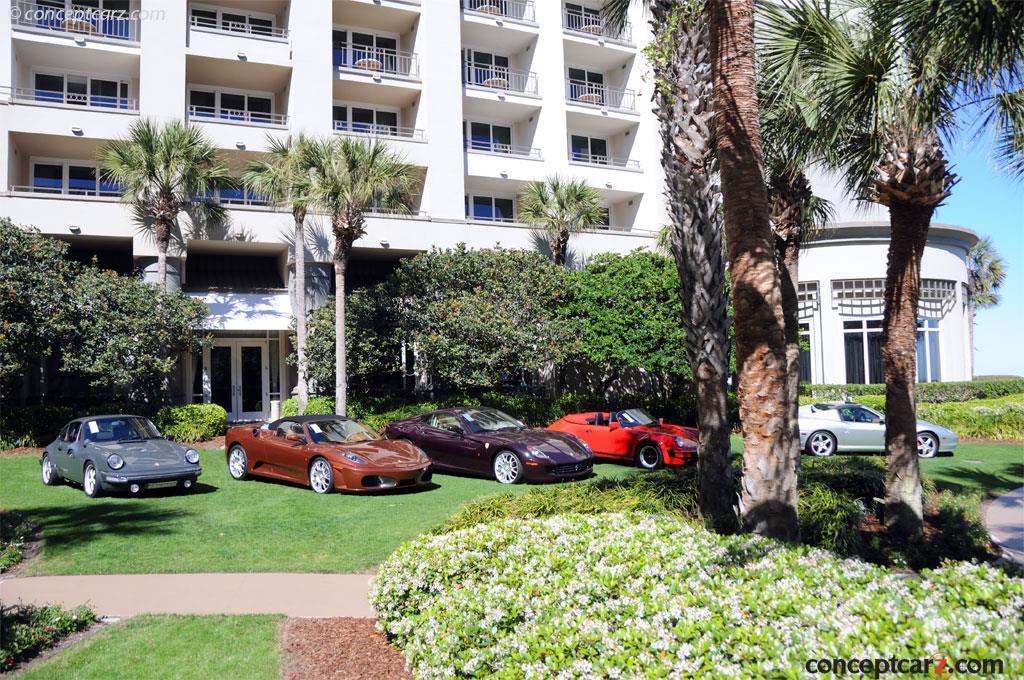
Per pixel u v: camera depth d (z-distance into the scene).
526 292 20.00
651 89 29.34
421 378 21.70
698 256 8.39
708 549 4.91
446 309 18.78
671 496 8.53
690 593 4.00
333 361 18.94
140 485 10.73
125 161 18.28
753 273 6.23
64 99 22.22
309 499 10.89
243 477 12.69
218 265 22.44
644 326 19.58
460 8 26.44
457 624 4.30
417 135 25.09
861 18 7.98
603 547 5.12
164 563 7.63
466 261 20.03
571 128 29.86
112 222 19.38
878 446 16.44
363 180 17.09
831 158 9.36
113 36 21.80
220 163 20.08
